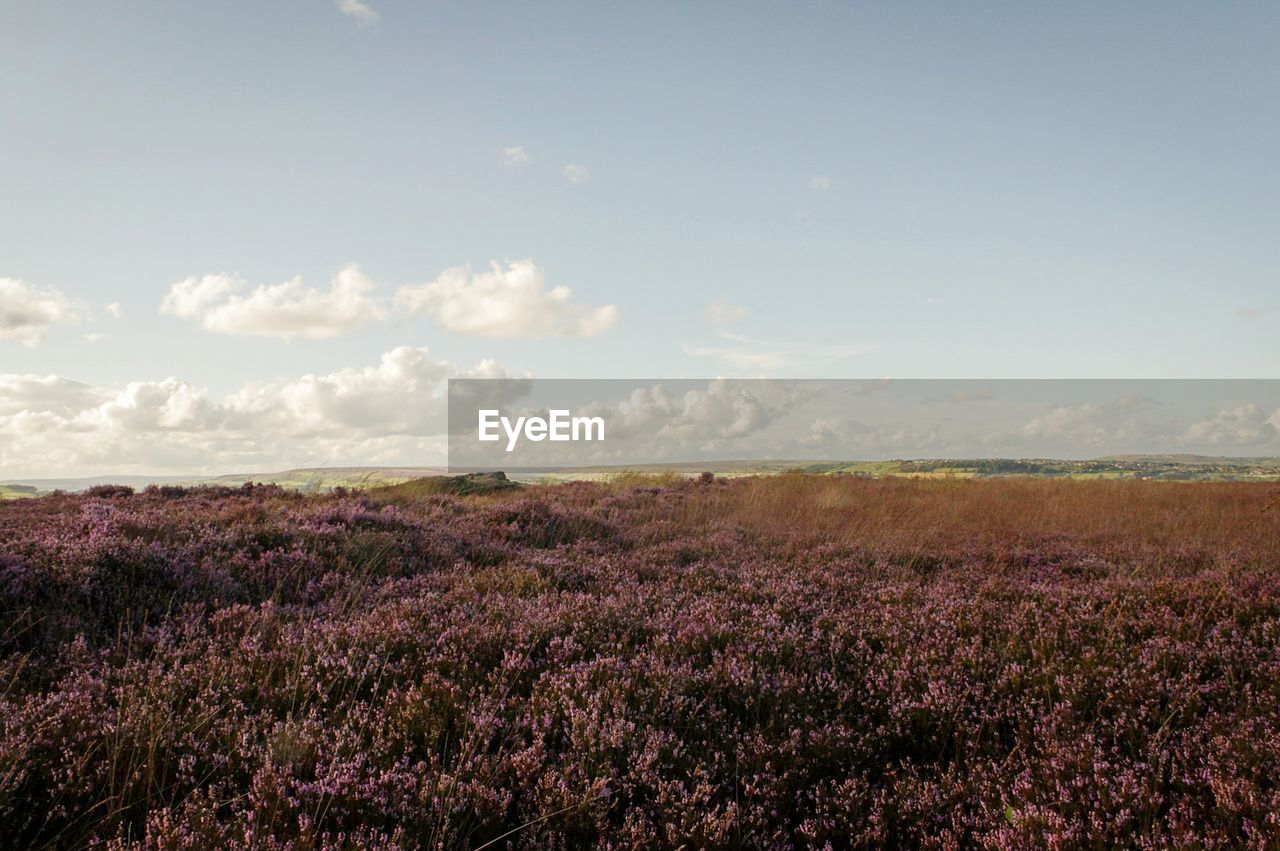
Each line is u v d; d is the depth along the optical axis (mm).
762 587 7379
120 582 5898
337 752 3428
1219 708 4398
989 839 3053
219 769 3387
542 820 3000
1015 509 14508
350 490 16062
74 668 4281
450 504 13828
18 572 5566
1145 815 3234
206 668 4426
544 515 11805
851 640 5668
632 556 9219
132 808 3113
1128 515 13867
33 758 3258
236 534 8031
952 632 5691
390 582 7074
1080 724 4117
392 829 3002
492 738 3836
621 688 4305
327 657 4590
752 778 3508
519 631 5273
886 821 3277
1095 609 6605
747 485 18859
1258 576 7848
